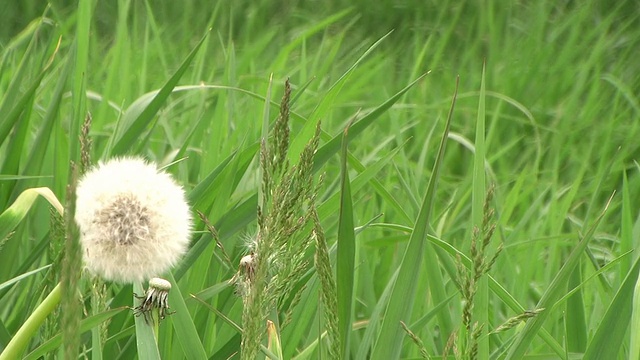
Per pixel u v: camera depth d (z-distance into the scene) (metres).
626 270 1.39
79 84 1.41
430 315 1.30
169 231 1.05
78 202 1.05
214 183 1.35
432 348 1.38
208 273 1.38
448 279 1.58
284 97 1.04
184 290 1.34
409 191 1.41
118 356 1.26
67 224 0.94
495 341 1.38
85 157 1.08
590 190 2.67
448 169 3.03
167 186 1.06
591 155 3.13
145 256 1.05
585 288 1.69
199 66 2.47
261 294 1.04
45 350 1.15
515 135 3.35
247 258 1.07
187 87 1.60
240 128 1.92
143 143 1.55
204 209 1.35
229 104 1.99
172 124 2.58
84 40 1.44
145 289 1.29
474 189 1.21
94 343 1.16
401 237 1.52
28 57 1.55
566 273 1.15
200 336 1.31
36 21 2.02
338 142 1.32
